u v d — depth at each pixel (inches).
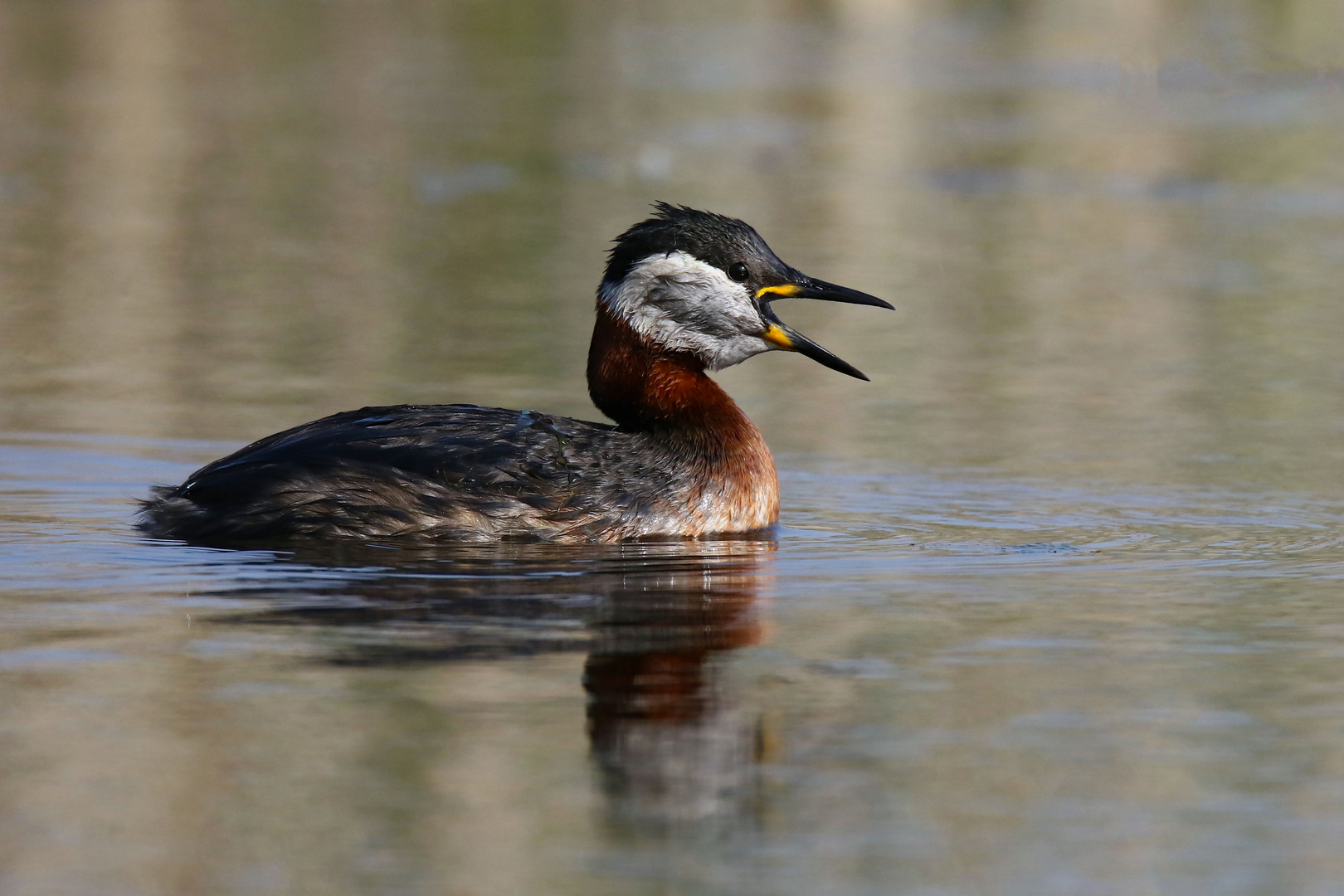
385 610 415.2
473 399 687.7
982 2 1948.8
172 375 724.0
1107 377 752.3
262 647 382.9
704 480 519.2
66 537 487.2
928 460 613.9
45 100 1391.5
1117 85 1507.1
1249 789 311.9
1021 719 346.0
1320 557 485.1
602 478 511.5
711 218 551.8
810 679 368.2
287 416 656.4
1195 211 1105.4
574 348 786.2
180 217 1064.2
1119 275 946.1
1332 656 387.5
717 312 541.3
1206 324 847.1
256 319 835.4
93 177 1160.2
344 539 485.4
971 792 309.4
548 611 416.5
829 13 1909.4
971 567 472.7
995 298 902.4
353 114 1373.0
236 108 1390.3
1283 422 671.1
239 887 270.7
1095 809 303.4
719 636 400.8
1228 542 504.4
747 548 496.7
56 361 745.6
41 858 279.9
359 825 293.0
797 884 274.1
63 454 596.4
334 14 1860.2
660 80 1519.4
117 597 422.3
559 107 1403.8
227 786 307.0
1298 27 1662.2
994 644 396.5
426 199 1121.4
